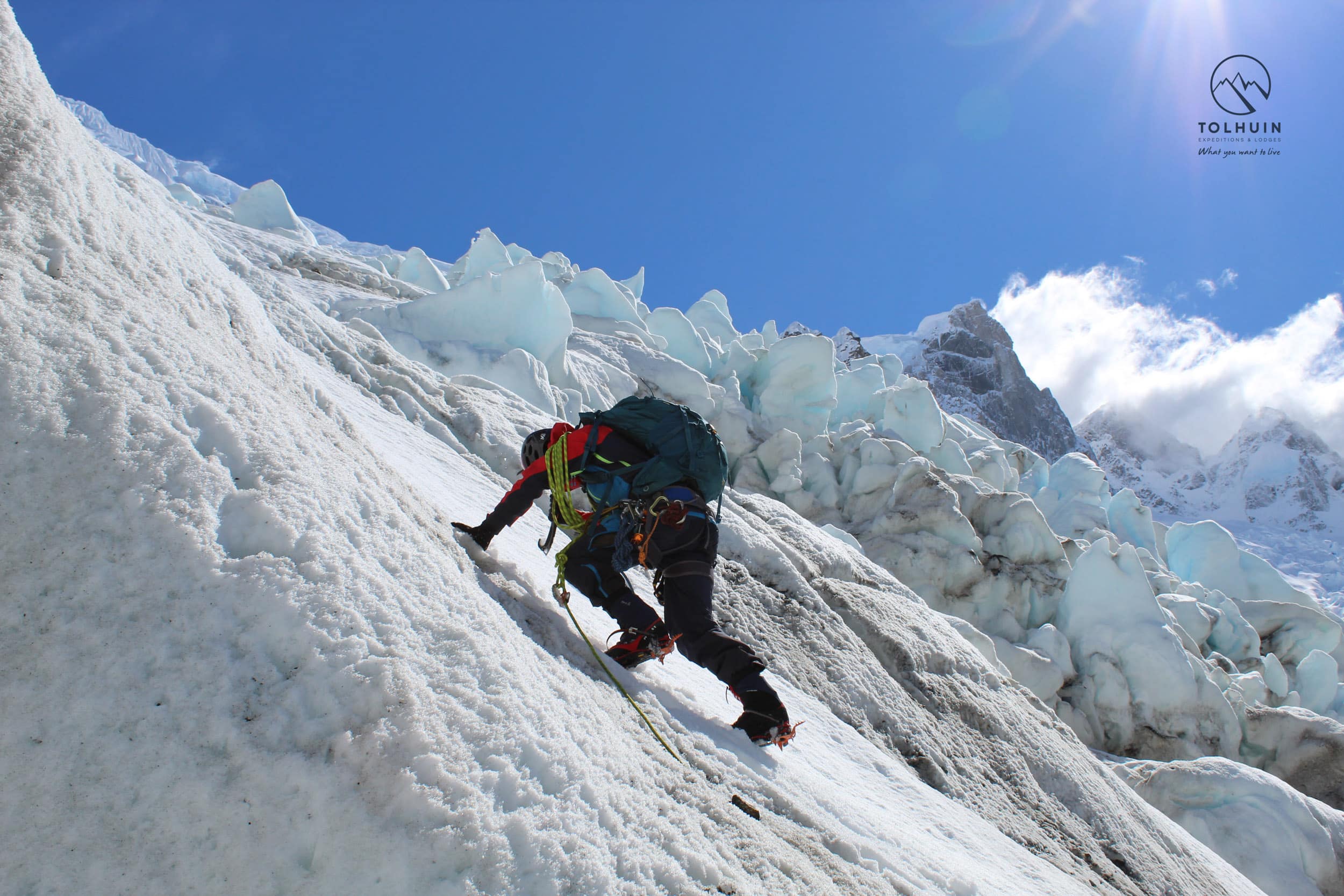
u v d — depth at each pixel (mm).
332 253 15008
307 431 1937
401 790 1250
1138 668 12570
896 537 14383
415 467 4105
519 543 3709
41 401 1430
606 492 2752
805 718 4191
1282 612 18000
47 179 1829
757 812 2158
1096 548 13664
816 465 15883
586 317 18297
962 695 5918
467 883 1207
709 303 25031
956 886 2811
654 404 2855
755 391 18047
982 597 13953
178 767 1182
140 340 1650
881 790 3801
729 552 6016
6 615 1241
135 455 1446
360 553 1587
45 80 2113
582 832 1394
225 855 1142
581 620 3029
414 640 1481
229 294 2479
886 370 27938
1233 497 180500
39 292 1583
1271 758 12586
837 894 1924
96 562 1320
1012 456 24406
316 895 1141
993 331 165250
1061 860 4613
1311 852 8031
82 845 1104
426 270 18703
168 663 1264
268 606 1366
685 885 1488
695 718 2699
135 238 2049
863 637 5996
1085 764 6324
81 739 1173
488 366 10820
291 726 1264
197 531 1410
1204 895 5645
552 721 1568
